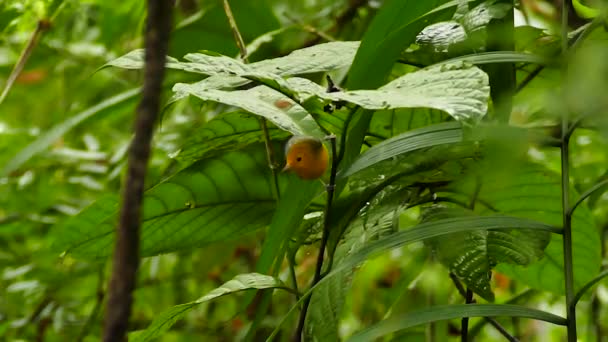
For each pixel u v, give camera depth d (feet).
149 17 2.85
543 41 4.58
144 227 4.56
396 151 3.91
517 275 4.94
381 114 4.45
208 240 4.67
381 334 3.78
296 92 3.81
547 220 4.67
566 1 4.21
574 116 4.18
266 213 4.60
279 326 3.99
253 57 5.93
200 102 4.25
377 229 4.23
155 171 7.18
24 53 5.21
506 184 4.52
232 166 4.47
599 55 4.16
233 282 4.08
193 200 4.51
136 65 3.95
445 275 5.91
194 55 3.97
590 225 4.72
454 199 4.49
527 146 4.25
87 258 4.61
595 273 4.82
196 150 4.45
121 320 2.77
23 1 5.33
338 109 4.08
